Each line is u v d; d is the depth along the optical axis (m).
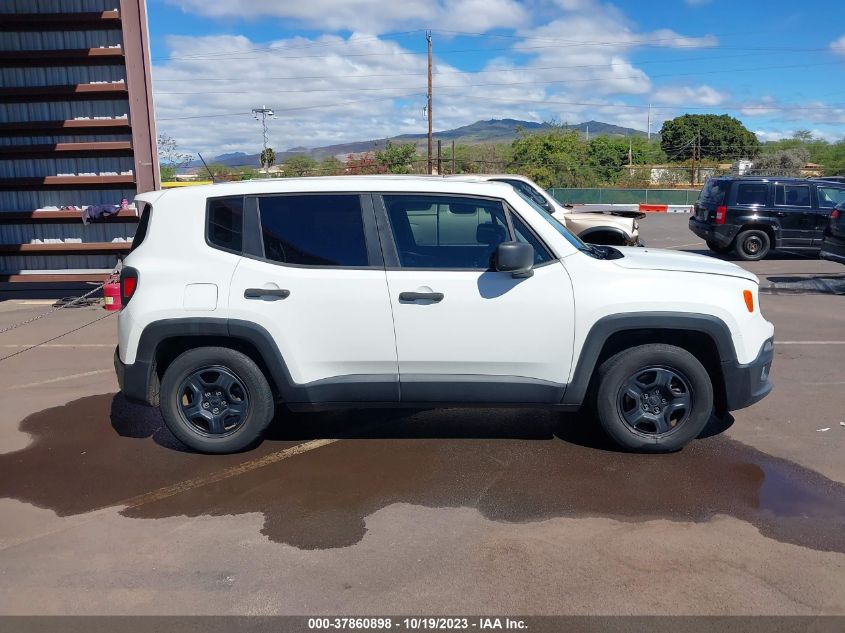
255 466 4.70
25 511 4.11
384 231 4.63
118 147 10.35
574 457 4.77
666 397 4.71
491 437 5.16
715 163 70.00
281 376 4.63
